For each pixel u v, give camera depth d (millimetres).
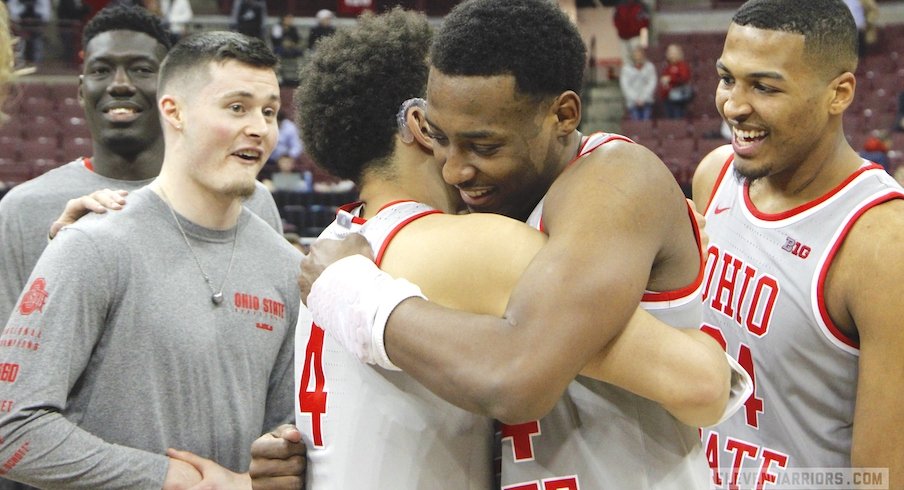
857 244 1839
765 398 1964
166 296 1862
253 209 2541
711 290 2074
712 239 2100
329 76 1427
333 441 1431
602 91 10031
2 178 9070
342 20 11930
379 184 1436
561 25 1316
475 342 1193
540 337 1179
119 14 2533
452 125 1290
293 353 2070
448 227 1321
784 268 1931
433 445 1359
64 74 10430
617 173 1306
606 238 1238
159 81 1986
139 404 1824
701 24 12055
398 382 1359
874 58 10531
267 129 1959
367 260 1329
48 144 9555
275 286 2039
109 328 1834
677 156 9430
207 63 1913
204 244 1959
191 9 11648
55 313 1763
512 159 1309
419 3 11898
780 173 1955
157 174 2600
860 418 1807
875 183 1881
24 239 2373
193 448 1856
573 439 1366
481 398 1183
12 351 1755
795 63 1806
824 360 1897
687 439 1409
